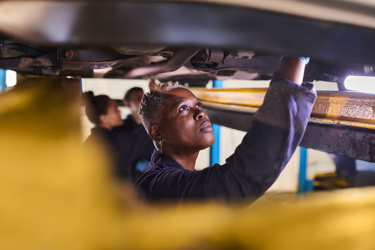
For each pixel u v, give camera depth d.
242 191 0.89
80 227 0.33
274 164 0.88
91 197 0.36
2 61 1.27
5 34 0.56
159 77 2.08
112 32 0.49
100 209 0.36
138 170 2.11
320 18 0.50
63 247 0.32
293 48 0.53
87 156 0.39
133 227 0.37
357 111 1.09
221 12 0.46
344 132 1.16
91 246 0.33
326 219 0.39
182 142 1.26
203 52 1.16
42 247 0.32
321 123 1.29
